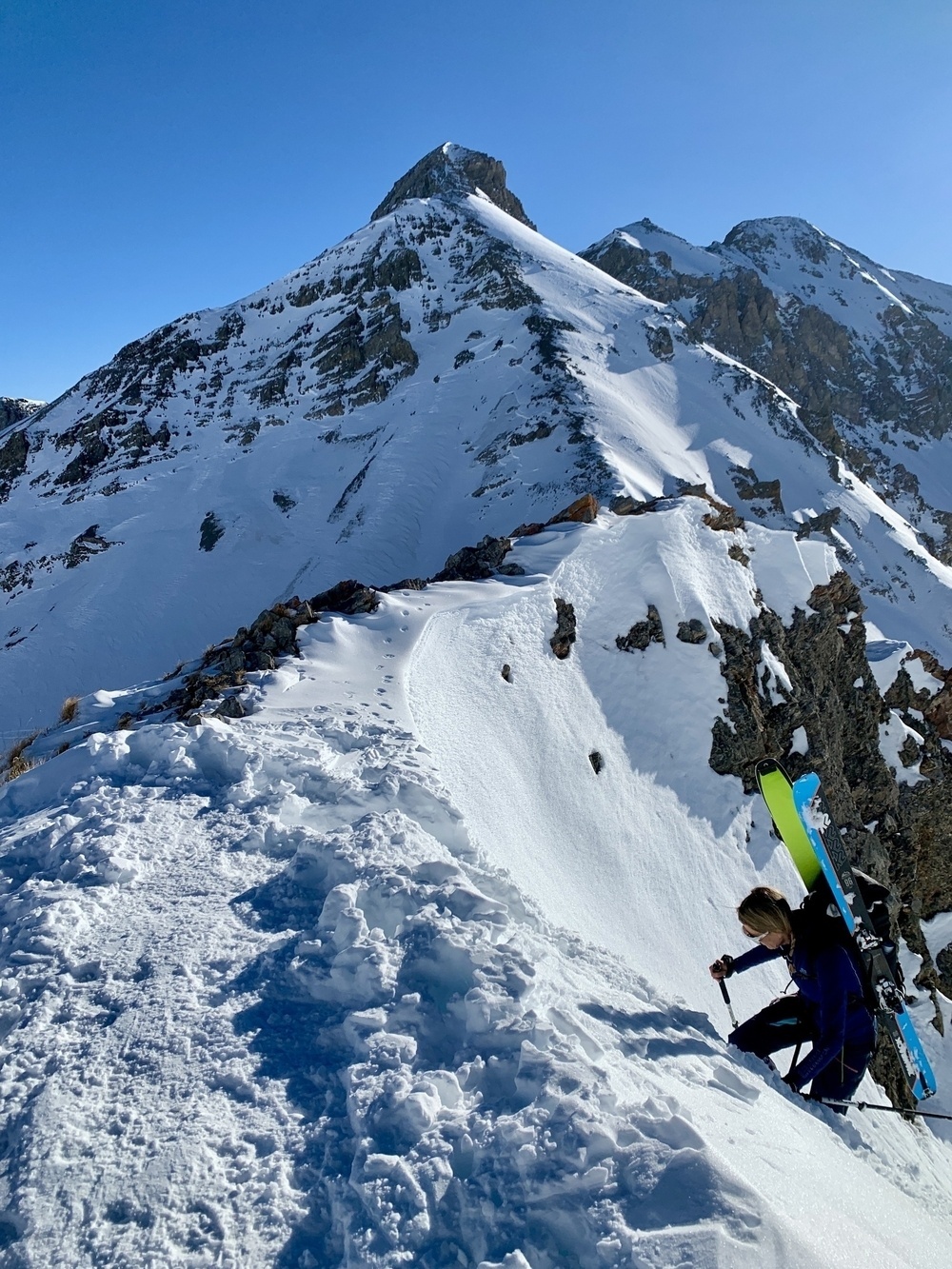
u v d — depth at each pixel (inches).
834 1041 172.7
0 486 3479.3
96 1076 126.4
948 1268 121.7
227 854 212.8
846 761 805.9
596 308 3609.7
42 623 2337.6
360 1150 109.7
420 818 248.8
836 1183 128.0
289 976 155.8
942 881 803.4
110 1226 99.9
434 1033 136.2
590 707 604.7
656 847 533.0
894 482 5103.3
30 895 183.8
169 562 2486.5
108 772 270.8
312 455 3006.9
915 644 2605.8
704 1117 126.2
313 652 464.8
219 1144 113.8
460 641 537.6
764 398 3435.0
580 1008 159.6
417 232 4247.0
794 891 599.8
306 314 3986.2
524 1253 92.5
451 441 2738.7
